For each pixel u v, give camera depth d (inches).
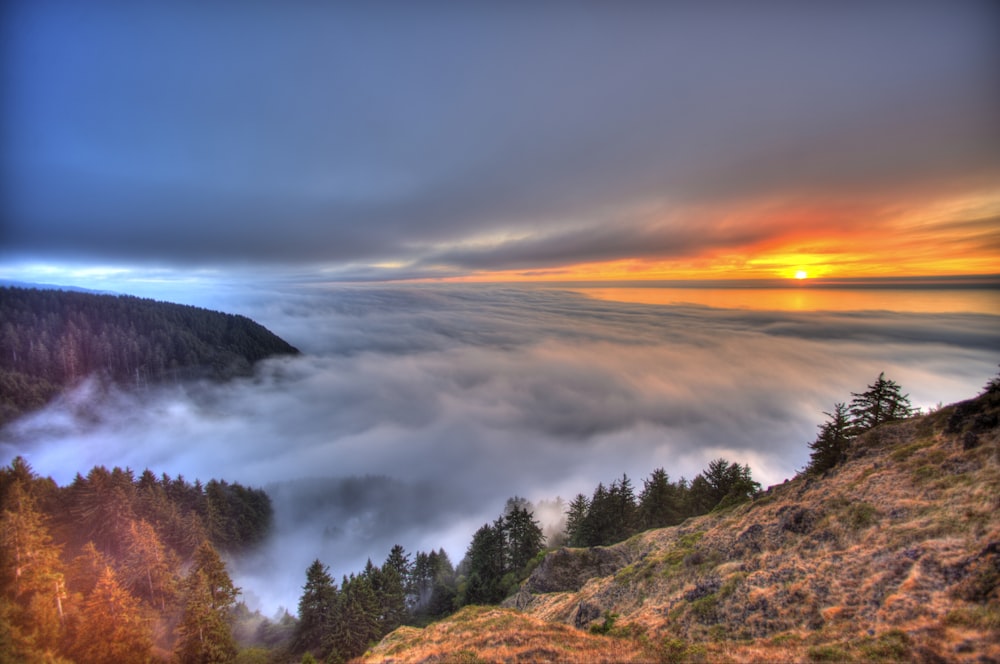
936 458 960.9
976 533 685.3
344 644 1834.4
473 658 763.4
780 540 1013.8
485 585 2290.8
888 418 1387.8
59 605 1449.3
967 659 498.3
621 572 1291.8
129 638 1460.4
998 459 822.5
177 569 2438.5
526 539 2500.0
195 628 1641.2
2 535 1469.0
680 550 1244.5
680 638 808.9
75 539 2440.9
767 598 804.6
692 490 2386.8
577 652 752.3
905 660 533.3
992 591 565.9
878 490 964.6
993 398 983.6
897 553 745.6
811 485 1215.6
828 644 619.8
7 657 1202.0
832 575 783.7
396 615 2284.7
